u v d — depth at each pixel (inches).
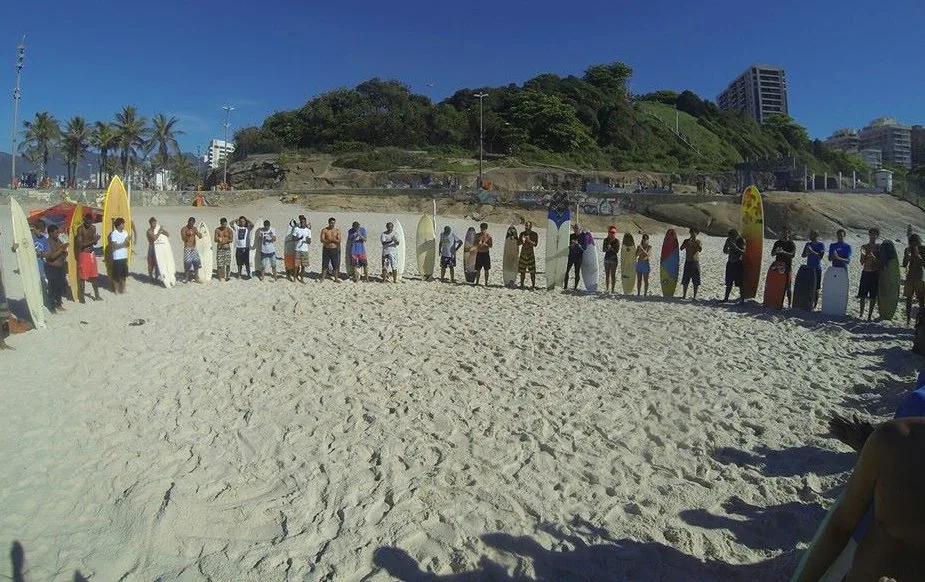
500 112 2896.2
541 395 273.0
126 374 299.4
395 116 2746.1
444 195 1729.8
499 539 160.1
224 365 315.9
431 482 192.1
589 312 467.2
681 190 2194.9
